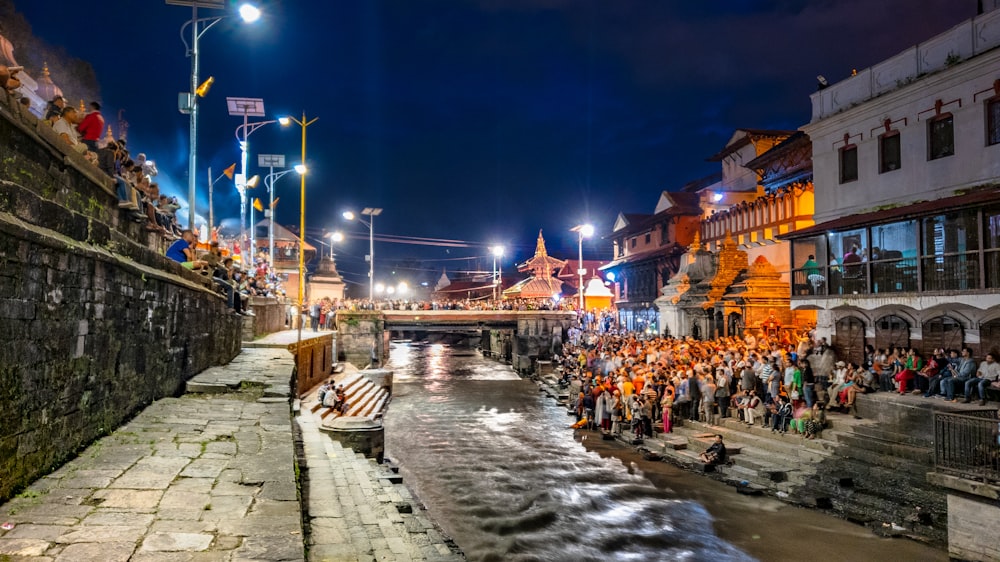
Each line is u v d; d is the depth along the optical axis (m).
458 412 31.12
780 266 35.44
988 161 18.39
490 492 17.02
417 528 10.19
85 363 8.06
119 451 7.98
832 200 24.39
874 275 21.06
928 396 16.89
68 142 8.67
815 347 22.98
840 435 16.80
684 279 38.53
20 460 6.33
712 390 21.50
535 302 61.78
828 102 24.84
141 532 5.37
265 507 6.12
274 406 11.68
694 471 18.52
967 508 11.36
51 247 7.00
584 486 17.44
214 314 16.25
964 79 19.12
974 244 18.12
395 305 56.28
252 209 38.75
